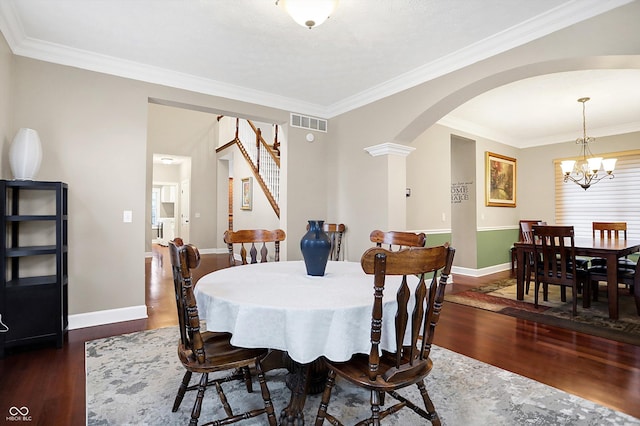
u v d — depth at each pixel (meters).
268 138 7.88
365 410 1.83
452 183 6.18
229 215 8.98
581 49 2.37
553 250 3.79
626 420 1.75
